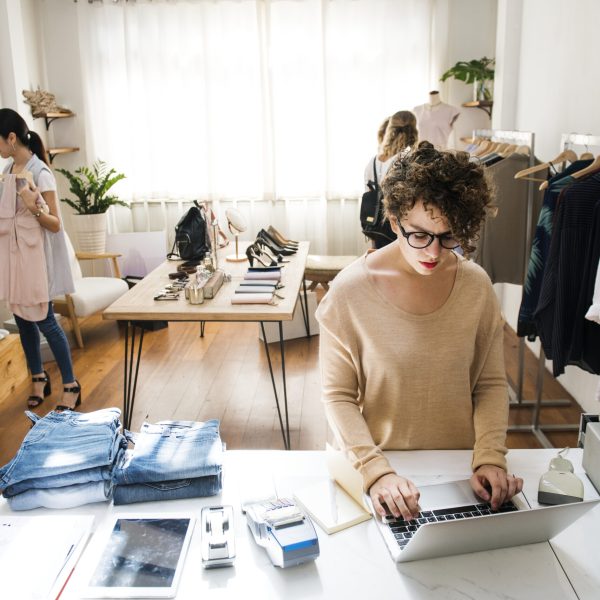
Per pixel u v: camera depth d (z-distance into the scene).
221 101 5.80
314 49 5.68
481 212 1.14
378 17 5.57
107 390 3.73
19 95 5.04
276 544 1.08
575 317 2.38
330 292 1.37
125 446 1.44
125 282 4.84
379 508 1.18
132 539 1.15
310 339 4.64
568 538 1.15
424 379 1.35
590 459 1.33
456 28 5.66
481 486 1.24
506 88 4.80
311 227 6.10
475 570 1.07
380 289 1.32
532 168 2.87
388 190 1.19
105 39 5.69
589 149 3.34
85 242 5.49
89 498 1.28
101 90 5.78
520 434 3.18
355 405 1.39
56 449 1.34
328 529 1.16
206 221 3.70
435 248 1.15
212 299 2.90
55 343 3.36
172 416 3.39
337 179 5.95
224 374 3.98
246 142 5.90
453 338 1.33
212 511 1.20
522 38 4.64
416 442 1.42
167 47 5.70
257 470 1.38
